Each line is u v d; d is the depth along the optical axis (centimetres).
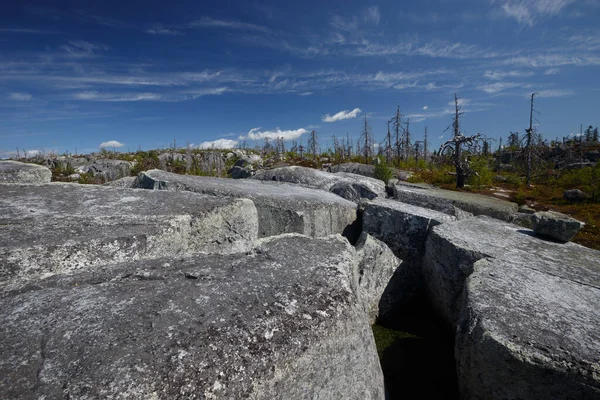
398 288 741
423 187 1584
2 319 259
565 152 5778
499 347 347
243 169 3294
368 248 700
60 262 372
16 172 840
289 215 828
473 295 447
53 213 498
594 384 307
